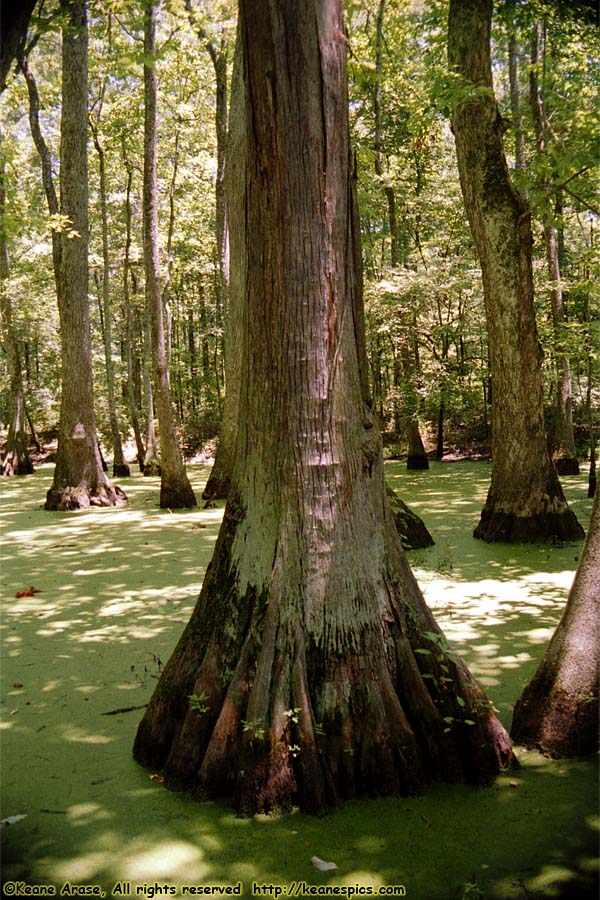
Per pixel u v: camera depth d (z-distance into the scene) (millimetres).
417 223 21891
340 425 3570
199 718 3531
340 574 3512
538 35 12492
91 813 3307
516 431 9055
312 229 3471
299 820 3201
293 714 3338
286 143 3418
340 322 3574
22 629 6113
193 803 3365
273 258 3520
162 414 13586
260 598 3586
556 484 9141
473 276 16453
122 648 5543
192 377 30812
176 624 6105
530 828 3109
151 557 9008
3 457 27141
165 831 3156
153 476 21891
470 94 7801
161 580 7754
